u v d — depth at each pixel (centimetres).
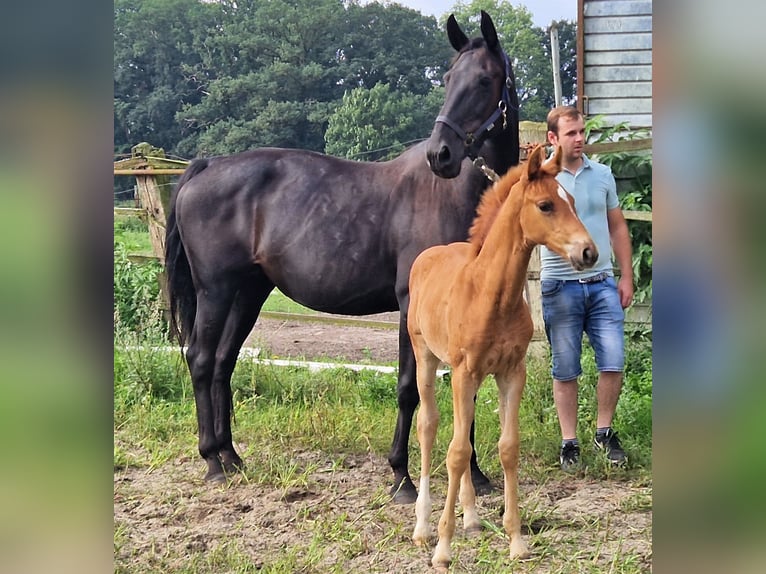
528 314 337
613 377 454
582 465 455
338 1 3972
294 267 462
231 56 4103
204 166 494
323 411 555
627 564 325
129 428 561
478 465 458
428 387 377
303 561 346
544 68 3519
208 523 397
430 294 364
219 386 495
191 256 484
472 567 336
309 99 3778
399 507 409
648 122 739
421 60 3947
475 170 422
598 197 451
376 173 457
